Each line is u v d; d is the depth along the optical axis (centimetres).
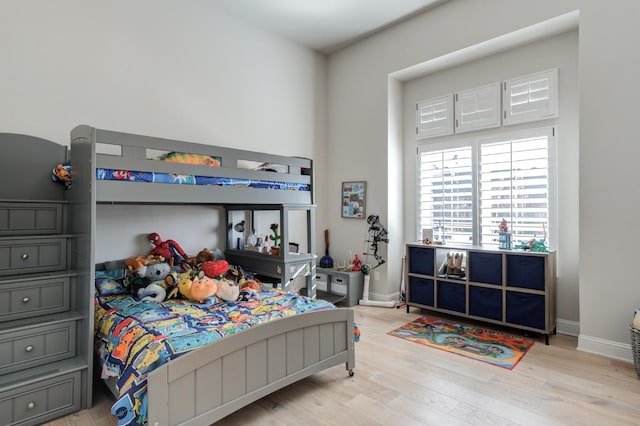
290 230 442
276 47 428
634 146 264
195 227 359
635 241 264
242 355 191
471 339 318
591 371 253
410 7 373
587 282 286
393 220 435
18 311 213
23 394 187
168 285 266
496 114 367
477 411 205
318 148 479
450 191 406
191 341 182
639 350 242
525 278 318
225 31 378
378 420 197
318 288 471
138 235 319
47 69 270
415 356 282
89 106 289
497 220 368
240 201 291
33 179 259
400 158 445
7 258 222
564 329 330
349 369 249
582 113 286
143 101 319
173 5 339
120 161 226
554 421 194
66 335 218
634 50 263
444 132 408
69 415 203
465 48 355
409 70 410
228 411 184
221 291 258
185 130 346
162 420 160
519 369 257
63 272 235
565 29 321
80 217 229
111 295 267
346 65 466
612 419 196
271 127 422
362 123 450
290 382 214
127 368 176
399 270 445
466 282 354
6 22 253
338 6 370
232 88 384
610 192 274
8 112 254
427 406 210
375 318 380
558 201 333
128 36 310
